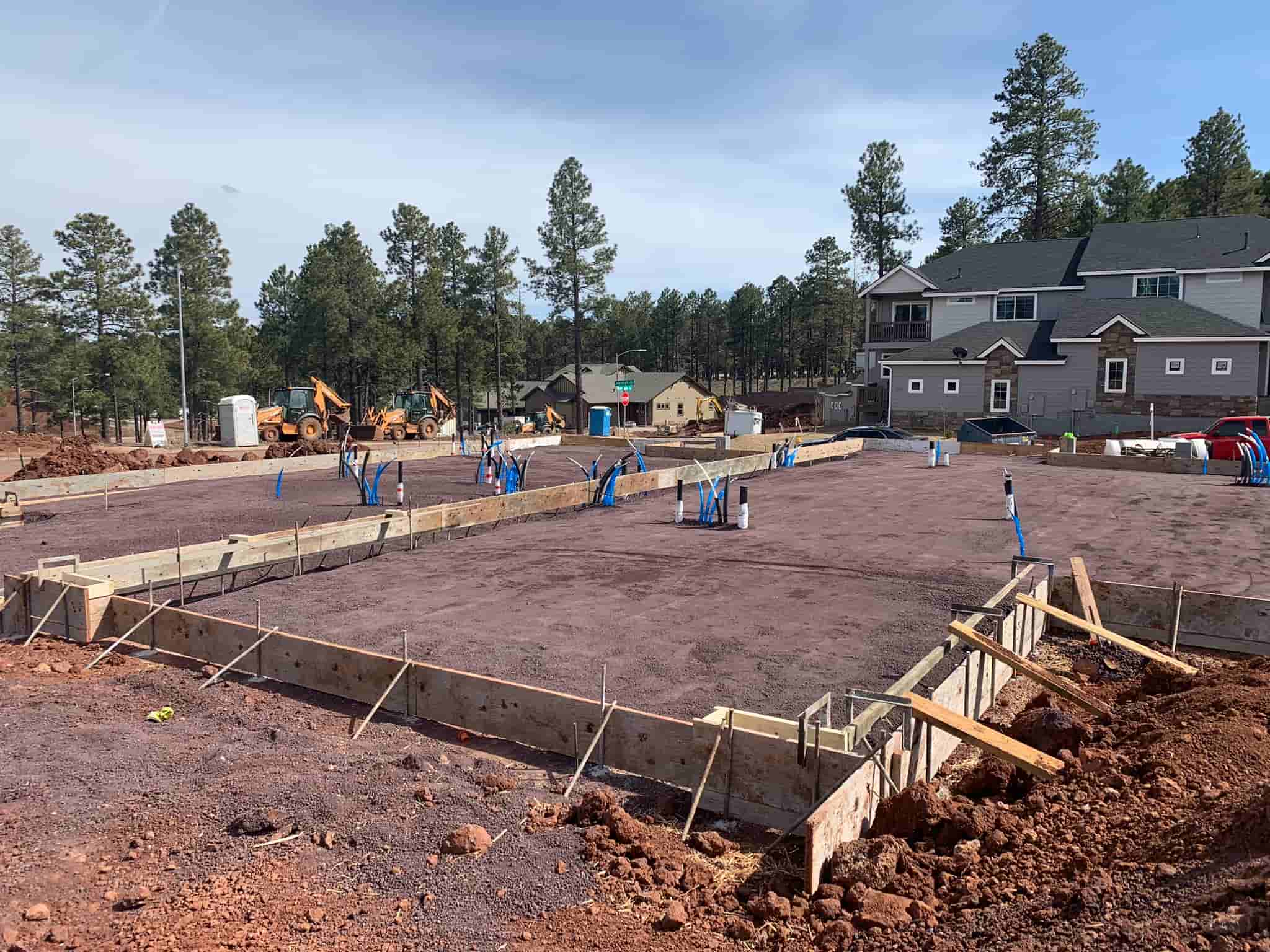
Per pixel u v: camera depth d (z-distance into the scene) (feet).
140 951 15.07
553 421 210.59
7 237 201.16
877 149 223.10
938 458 90.79
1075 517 57.21
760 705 26.48
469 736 25.23
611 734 22.98
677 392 267.59
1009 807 19.39
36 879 17.33
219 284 217.97
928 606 37.04
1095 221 226.38
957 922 14.85
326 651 28.30
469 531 56.95
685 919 16.10
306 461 93.40
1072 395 131.85
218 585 42.27
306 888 17.17
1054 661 33.42
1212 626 33.83
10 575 37.29
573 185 188.96
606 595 39.78
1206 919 12.54
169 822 19.65
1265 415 119.75
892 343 162.30
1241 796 16.15
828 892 16.38
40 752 23.35
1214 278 133.90
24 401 253.24
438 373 236.02
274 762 22.81
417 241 214.07
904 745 21.49
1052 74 214.07
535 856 18.29
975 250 165.68
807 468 92.38
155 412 214.28
